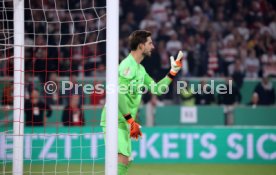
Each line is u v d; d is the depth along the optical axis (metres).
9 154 34.72
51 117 48.38
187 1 70.12
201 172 43.75
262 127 50.72
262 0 72.19
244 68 65.50
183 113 52.97
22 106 28.06
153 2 69.19
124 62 25.78
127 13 68.06
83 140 45.88
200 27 68.06
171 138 49.62
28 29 52.31
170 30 65.94
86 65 58.81
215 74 63.06
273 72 66.19
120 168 25.31
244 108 54.06
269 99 58.97
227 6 71.19
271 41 69.88
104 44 60.25
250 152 50.56
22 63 28.00
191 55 63.22
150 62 59.62
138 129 24.86
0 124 44.09
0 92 41.50
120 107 24.78
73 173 39.97
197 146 50.03
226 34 68.56
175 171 44.16
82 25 61.41
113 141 23.69
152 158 49.22
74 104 46.91
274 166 48.56
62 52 54.28
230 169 45.91
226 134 50.44
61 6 61.03
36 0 58.75
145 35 25.95
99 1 63.19
